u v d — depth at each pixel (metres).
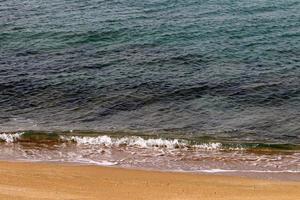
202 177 21.95
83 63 37.56
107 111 30.36
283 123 28.69
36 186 20.11
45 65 37.22
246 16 47.94
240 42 41.50
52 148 25.55
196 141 26.19
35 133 27.02
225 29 44.41
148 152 25.14
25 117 29.56
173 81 34.16
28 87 33.34
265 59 38.06
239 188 20.61
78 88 33.25
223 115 29.73
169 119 29.33
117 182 21.09
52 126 28.34
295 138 27.06
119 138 26.48
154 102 31.39
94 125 28.59
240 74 35.25
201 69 36.28
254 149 25.52
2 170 21.97
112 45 41.34
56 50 40.47
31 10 50.69
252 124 28.59
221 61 37.75
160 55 38.91
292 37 42.59
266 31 43.97
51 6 51.91
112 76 35.09
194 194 19.83
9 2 53.81
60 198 18.78
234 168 23.14
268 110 30.31
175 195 19.67
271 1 52.72
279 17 47.59
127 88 33.16
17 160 23.77
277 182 21.41
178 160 24.12
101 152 25.09
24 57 39.00
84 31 44.12
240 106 30.84
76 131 27.58
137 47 40.75
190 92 32.59
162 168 23.08
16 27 45.69
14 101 31.58
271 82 33.88
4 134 26.77
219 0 53.34
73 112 30.25
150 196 19.50
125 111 30.36
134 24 45.75
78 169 22.61
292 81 34.03
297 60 37.81
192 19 47.06
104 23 46.03
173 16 48.03
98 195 19.45
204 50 39.78
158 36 42.94
